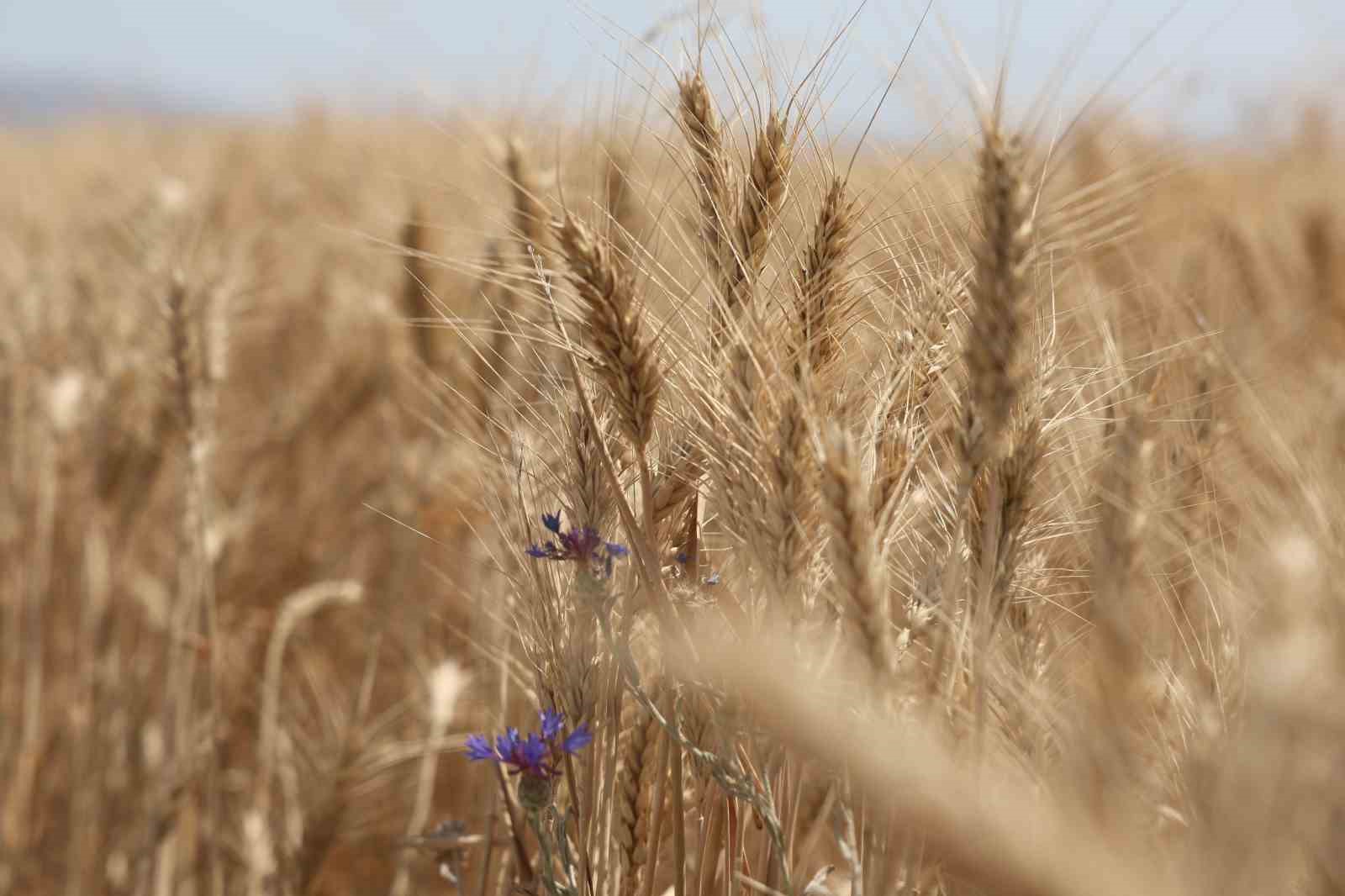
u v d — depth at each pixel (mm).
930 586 1367
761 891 1374
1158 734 1298
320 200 3359
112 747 2131
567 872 1360
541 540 1409
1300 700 1173
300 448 2748
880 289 1401
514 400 1451
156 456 2199
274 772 1966
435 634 1920
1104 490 1274
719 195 1370
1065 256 1384
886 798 1223
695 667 1304
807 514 1314
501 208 1455
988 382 1293
